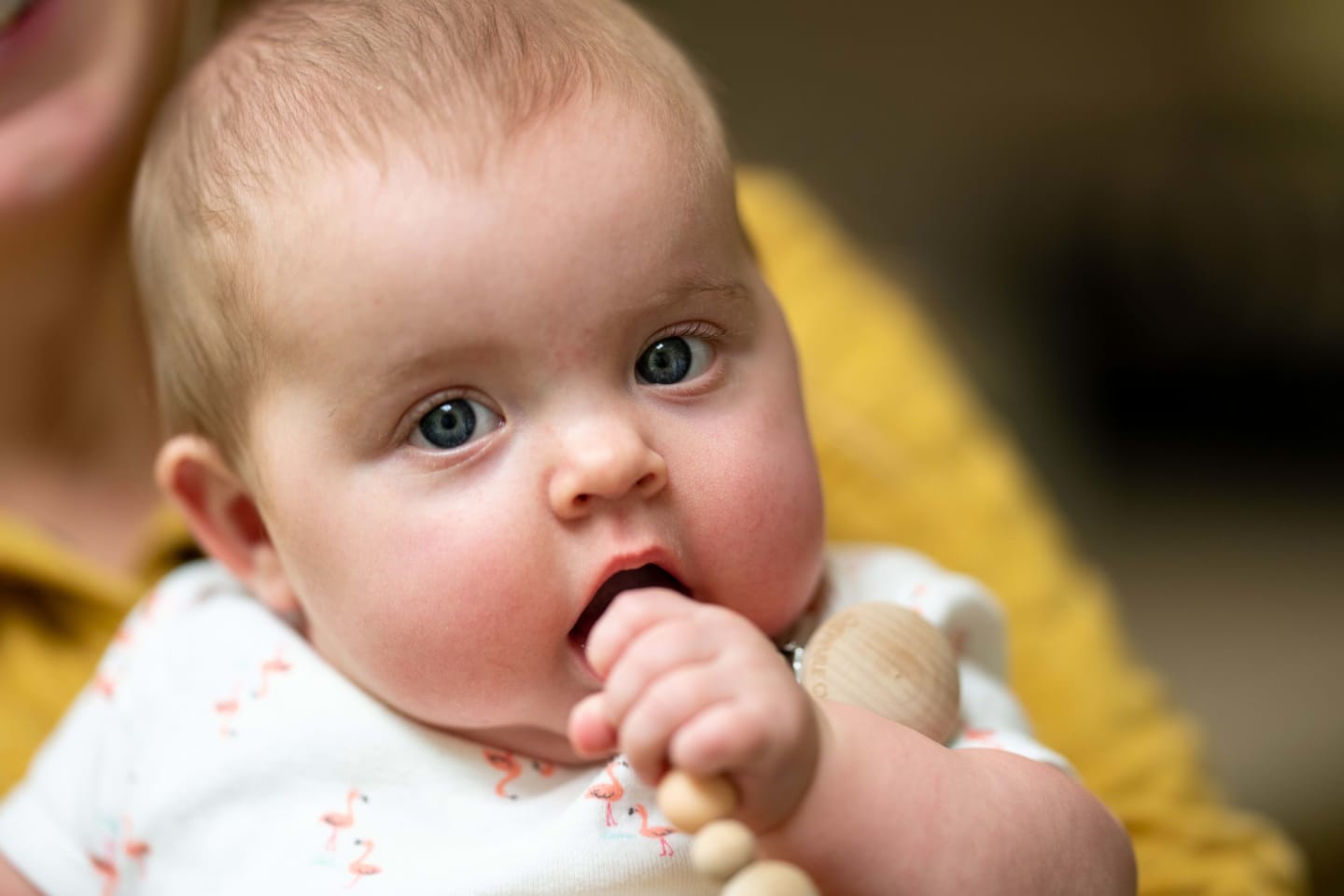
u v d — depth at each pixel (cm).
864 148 267
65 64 105
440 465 69
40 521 111
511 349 67
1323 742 208
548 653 68
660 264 69
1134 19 286
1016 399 238
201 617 88
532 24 75
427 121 69
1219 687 218
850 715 60
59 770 88
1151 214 264
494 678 69
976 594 80
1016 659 112
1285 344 261
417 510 69
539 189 67
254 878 75
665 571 69
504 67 71
